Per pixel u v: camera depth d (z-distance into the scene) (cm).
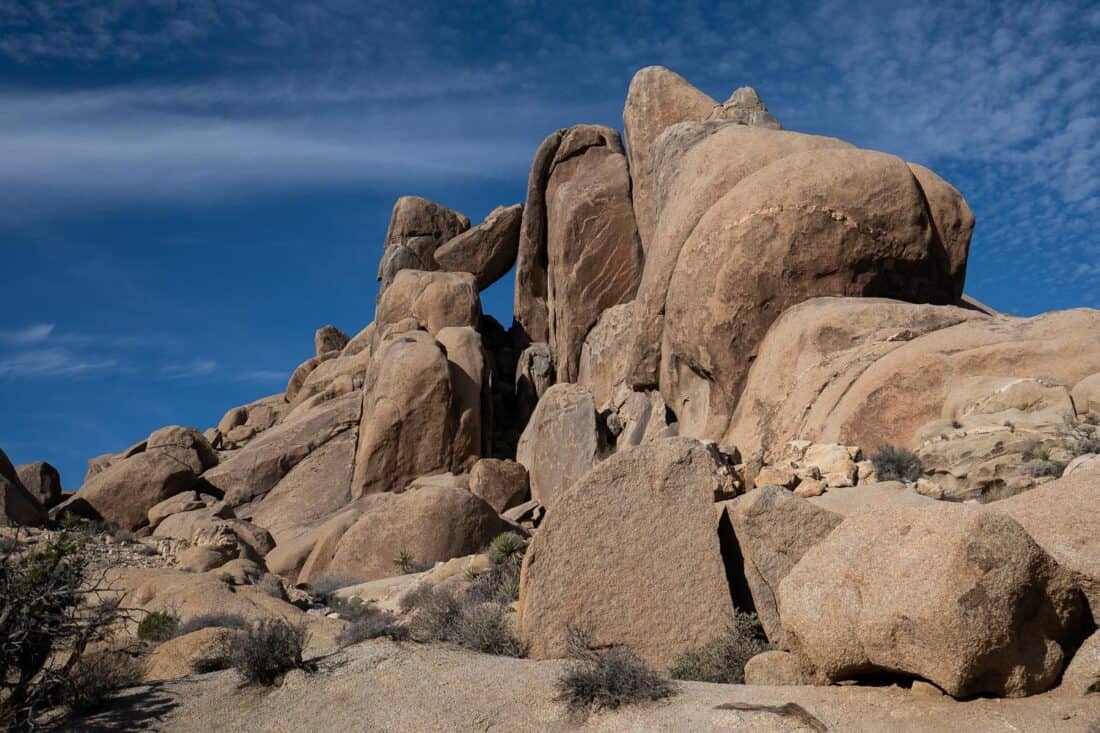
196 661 1166
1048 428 1820
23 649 990
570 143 5094
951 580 709
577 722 826
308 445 4469
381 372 4262
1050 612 732
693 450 1118
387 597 2050
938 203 3123
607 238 4650
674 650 1041
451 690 922
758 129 3484
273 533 4019
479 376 4366
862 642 748
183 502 3822
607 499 1100
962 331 2256
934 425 2012
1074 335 2091
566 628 1059
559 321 4750
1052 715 673
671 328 3228
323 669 1023
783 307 2952
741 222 3020
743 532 1080
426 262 5709
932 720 696
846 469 1688
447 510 2803
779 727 729
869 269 2972
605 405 4147
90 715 984
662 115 4556
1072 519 805
